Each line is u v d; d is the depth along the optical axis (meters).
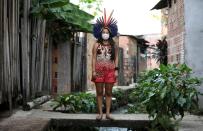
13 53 8.00
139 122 6.47
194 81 5.83
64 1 9.29
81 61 15.18
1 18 7.12
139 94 6.30
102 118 6.55
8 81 7.46
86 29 12.67
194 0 7.88
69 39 12.73
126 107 13.50
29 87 9.02
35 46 9.56
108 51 6.36
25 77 8.62
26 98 8.52
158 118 5.88
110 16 6.38
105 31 6.30
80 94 9.23
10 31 7.79
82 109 8.71
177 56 10.52
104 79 6.40
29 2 8.99
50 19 10.30
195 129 5.77
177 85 5.79
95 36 6.39
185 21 7.95
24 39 8.70
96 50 6.36
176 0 10.95
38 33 9.84
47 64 11.27
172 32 11.63
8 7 7.68
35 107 8.78
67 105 8.55
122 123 6.50
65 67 12.77
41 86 10.33
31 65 9.34
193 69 7.82
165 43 18.34
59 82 12.73
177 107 5.76
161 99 5.69
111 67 6.39
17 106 8.59
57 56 12.77
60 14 11.17
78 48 14.55
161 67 6.04
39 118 6.71
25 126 5.89
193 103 5.76
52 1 9.26
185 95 5.67
